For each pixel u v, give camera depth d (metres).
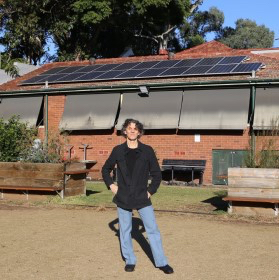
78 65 22.53
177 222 9.05
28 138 13.47
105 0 30.78
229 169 9.70
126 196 5.70
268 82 15.70
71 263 6.15
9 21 30.72
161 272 5.74
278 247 7.03
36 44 33.84
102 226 8.64
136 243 7.30
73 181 12.23
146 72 18.50
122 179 5.74
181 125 16.61
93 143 18.20
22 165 11.88
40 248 6.96
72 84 18.86
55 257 6.46
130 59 22.00
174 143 17.12
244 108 16.02
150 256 6.51
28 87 19.61
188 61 19.55
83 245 7.14
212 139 16.64
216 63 18.50
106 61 22.38
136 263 6.15
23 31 30.78
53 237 7.69
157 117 17.02
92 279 5.47
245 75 16.73
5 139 12.77
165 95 17.20
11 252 6.73
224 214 9.77
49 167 11.69
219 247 7.02
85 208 10.80
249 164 10.09
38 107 18.73
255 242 7.35
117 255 6.55
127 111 17.53
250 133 16.14
